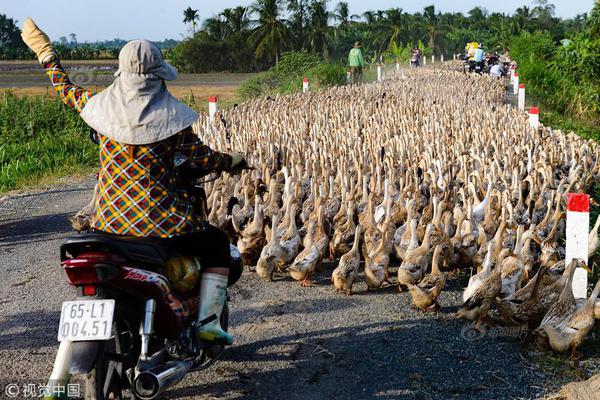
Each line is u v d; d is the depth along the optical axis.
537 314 5.06
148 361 3.75
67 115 18.30
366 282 6.25
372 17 67.38
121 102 3.63
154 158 3.67
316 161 9.95
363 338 5.23
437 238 6.48
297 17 55.91
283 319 5.64
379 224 7.27
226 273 4.12
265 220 6.96
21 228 8.99
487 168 9.84
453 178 9.88
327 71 29.58
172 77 3.73
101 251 3.49
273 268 6.50
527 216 7.71
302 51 33.62
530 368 4.72
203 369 4.64
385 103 17.72
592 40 23.91
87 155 15.24
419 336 5.26
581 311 4.75
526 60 30.27
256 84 30.83
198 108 27.14
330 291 6.33
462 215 6.96
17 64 66.69
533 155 10.94
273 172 10.59
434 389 4.42
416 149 11.59
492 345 5.09
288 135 13.05
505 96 26.08
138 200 3.66
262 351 5.01
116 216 3.67
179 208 3.76
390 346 5.08
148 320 3.66
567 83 24.03
